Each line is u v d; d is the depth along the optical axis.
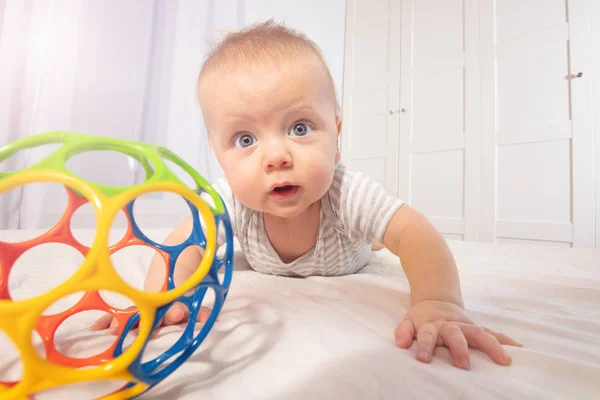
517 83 1.99
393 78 2.51
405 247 0.56
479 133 2.11
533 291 0.60
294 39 0.55
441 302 0.44
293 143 0.48
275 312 0.43
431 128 2.31
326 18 2.65
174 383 0.28
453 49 2.24
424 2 2.38
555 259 0.90
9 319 0.20
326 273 0.76
